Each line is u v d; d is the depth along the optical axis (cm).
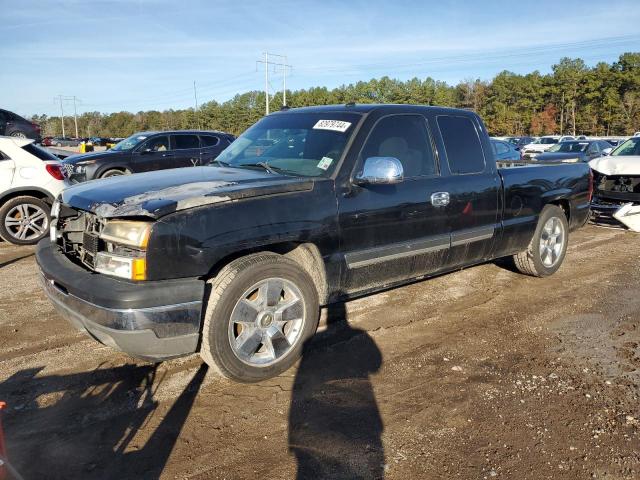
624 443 297
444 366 390
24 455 279
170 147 1319
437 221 461
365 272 418
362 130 420
